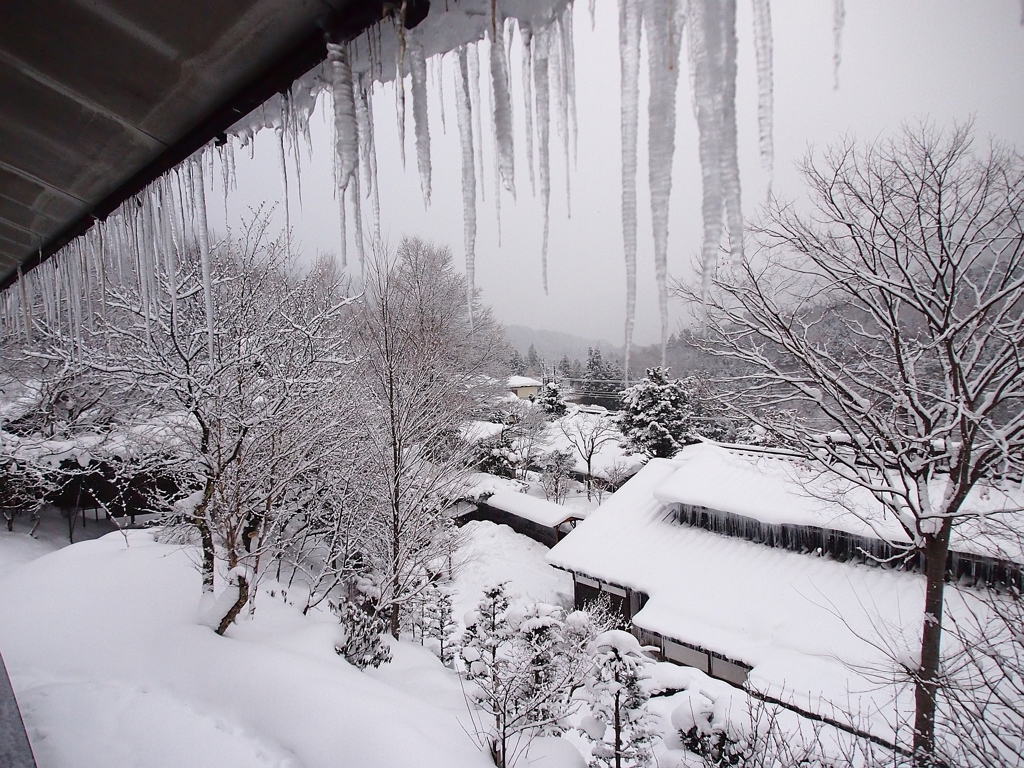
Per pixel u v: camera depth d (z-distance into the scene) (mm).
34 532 14336
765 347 9047
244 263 9305
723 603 9945
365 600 10242
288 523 11883
